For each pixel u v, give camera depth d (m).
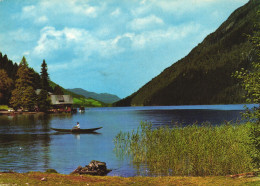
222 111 123.31
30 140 39.41
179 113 116.44
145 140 27.73
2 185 12.53
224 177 15.97
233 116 85.69
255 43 13.23
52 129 53.06
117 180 16.19
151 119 82.44
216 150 20.25
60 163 23.92
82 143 36.06
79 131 49.53
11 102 121.06
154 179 16.53
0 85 134.38
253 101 13.48
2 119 87.44
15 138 41.69
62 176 16.19
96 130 53.22
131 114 124.69
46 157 26.62
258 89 13.19
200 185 14.53
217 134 23.28
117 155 27.00
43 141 38.31
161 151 23.17
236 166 19.22
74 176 16.52
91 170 19.92
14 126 62.72
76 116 111.12
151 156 23.59
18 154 28.28
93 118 96.38
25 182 13.55
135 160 24.34
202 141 22.08
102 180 16.08
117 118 94.31
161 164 22.11
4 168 21.97
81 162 24.38
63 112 145.25
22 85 124.81
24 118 93.31
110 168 21.91
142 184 15.35
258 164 15.14
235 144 20.56
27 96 121.00
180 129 27.62
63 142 37.12
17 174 15.52
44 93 128.12
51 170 18.52
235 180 14.77
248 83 13.32
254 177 14.98
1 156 27.12
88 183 14.93
